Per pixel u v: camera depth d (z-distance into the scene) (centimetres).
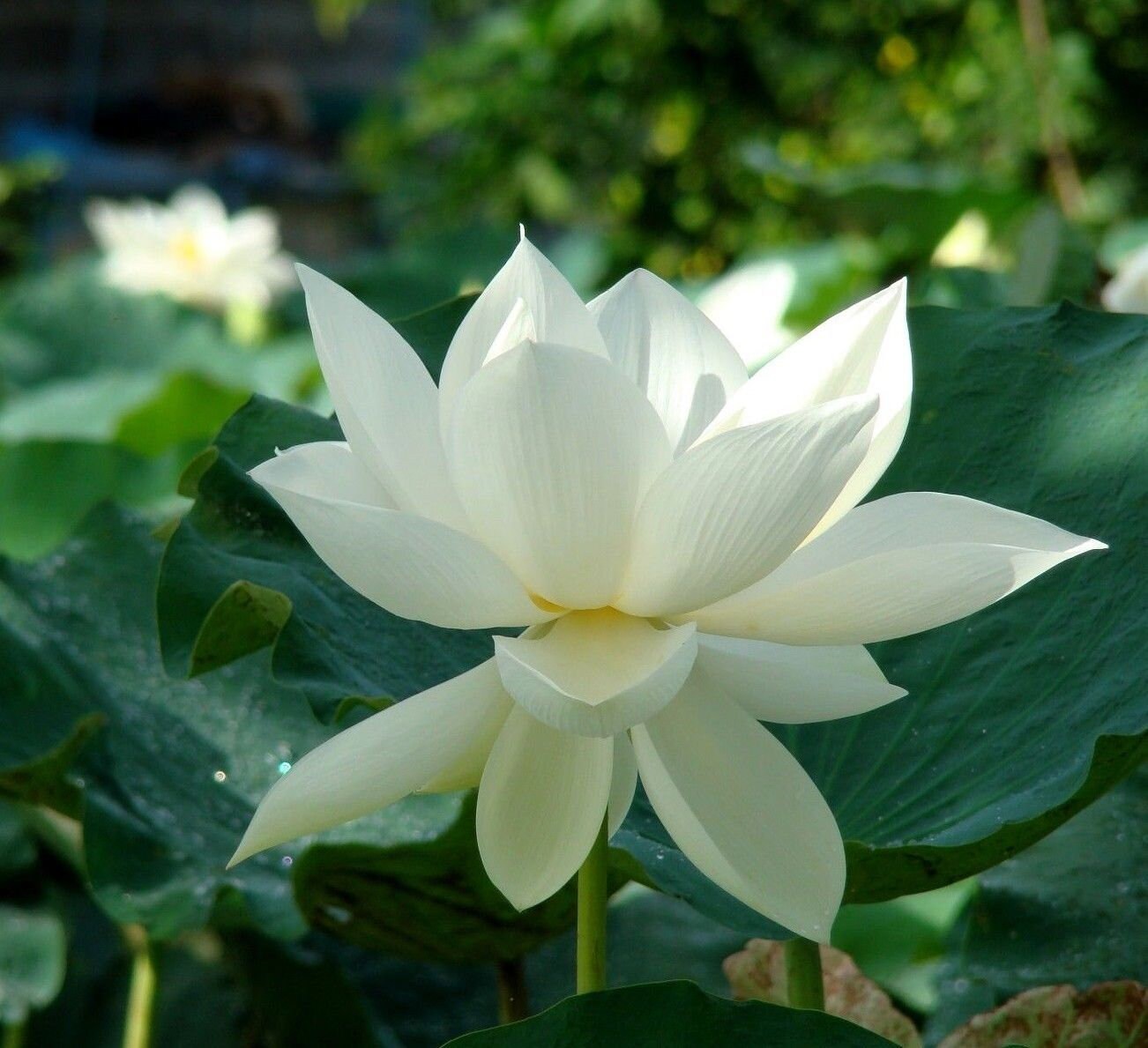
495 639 110
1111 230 374
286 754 139
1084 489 129
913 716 128
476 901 126
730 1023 113
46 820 159
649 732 113
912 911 151
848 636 112
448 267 464
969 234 334
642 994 113
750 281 295
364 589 111
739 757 113
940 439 133
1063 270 208
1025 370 133
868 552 112
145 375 396
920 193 328
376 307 452
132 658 142
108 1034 161
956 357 135
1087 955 132
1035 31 392
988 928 135
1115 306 200
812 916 112
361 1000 146
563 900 126
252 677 143
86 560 146
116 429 323
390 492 113
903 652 130
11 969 149
